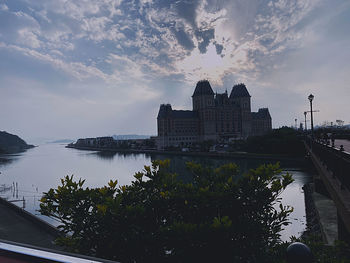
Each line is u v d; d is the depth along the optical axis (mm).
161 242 5043
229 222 4691
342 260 5844
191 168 6961
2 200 42156
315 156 26281
